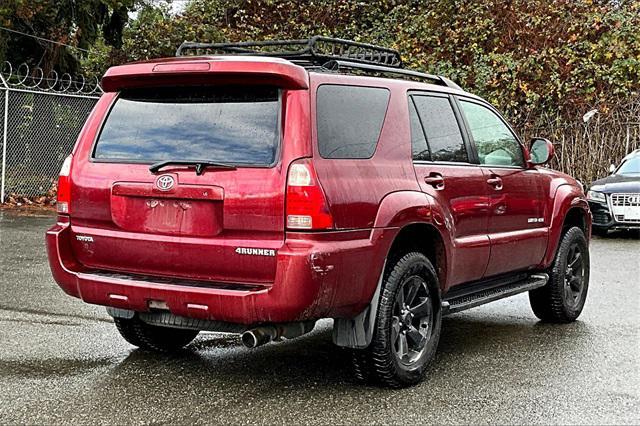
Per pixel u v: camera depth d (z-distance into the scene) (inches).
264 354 241.4
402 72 231.6
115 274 202.2
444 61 764.0
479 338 268.1
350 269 187.9
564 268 289.4
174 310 190.5
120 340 251.9
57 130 651.5
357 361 204.7
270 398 198.8
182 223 191.8
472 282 250.4
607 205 562.3
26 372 215.9
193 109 200.1
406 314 211.3
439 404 196.1
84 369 220.4
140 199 197.6
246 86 195.0
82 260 208.4
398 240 213.3
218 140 193.6
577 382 215.5
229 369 224.2
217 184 187.3
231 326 192.2
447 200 226.2
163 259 194.2
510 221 259.8
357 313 197.6
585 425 182.4
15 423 177.9
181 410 188.7
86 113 668.1
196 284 189.5
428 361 216.4
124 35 793.6
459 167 237.3
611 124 674.2
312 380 214.8
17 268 367.2
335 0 864.9
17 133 629.3
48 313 283.6
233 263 185.6
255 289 182.5
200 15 866.8
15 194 628.7
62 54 755.4
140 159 200.8
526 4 757.9
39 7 697.6
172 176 192.2
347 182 190.9
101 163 205.5
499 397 202.1
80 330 262.1
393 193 203.9
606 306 322.3
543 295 289.6
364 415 187.2
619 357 242.4
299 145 184.9
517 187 263.4
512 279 275.0
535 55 707.4
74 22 749.9
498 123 270.7
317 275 179.6
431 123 231.9
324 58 219.1
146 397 197.8
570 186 299.0
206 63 192.5
